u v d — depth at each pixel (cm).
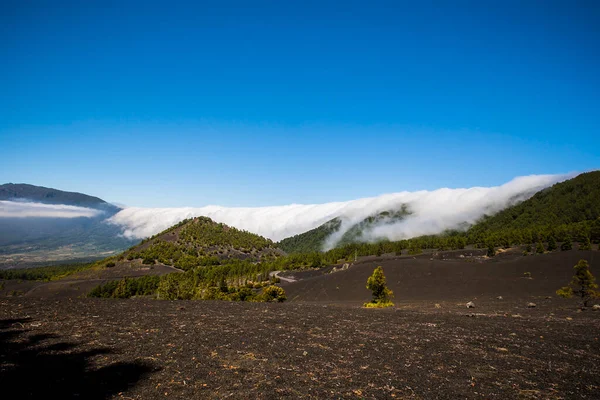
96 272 16875
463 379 1007
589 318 2380
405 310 2975
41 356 1055
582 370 1118
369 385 933
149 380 904
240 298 5803
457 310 3097
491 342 1466
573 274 5934
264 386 894
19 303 2147
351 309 2730
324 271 12862
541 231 11538
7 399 742
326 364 1102
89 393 805
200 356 1134
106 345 1212
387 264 8462
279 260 16912
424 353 1268
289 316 2066
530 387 961
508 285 5706
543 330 1758
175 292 5534
